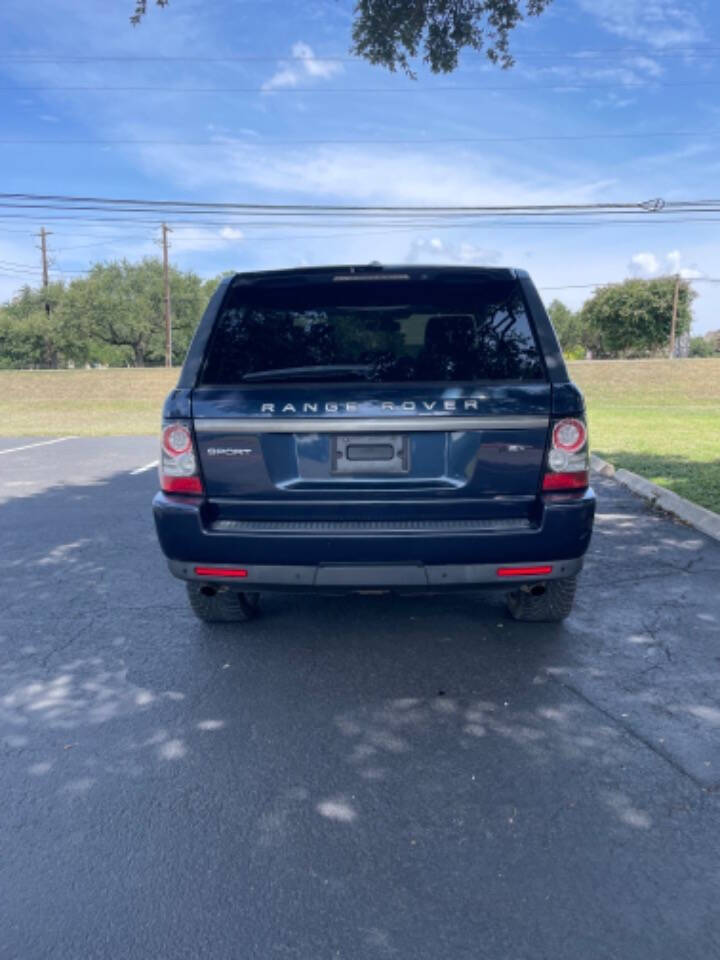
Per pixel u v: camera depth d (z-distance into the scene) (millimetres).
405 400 3383
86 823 2674
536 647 4191
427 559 3438
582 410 3439
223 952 2084
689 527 7016
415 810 2723
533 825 2623
